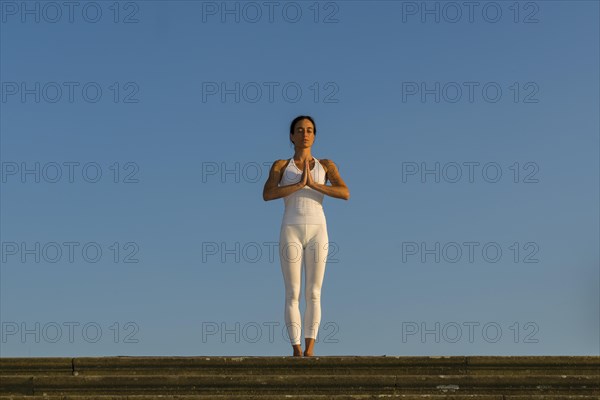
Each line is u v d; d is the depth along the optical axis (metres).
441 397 10.57
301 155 12.52
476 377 10.80
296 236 12.25
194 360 10.96
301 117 12.51
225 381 10.73
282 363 10.94
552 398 10.56
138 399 10.52
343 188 12.34
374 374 10.94
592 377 10.83
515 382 10.79
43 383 10.74
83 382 10.74
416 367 10.99
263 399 10.52
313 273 12.27
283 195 12.17
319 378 10.74
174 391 10.72
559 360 11.06
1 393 10.73
